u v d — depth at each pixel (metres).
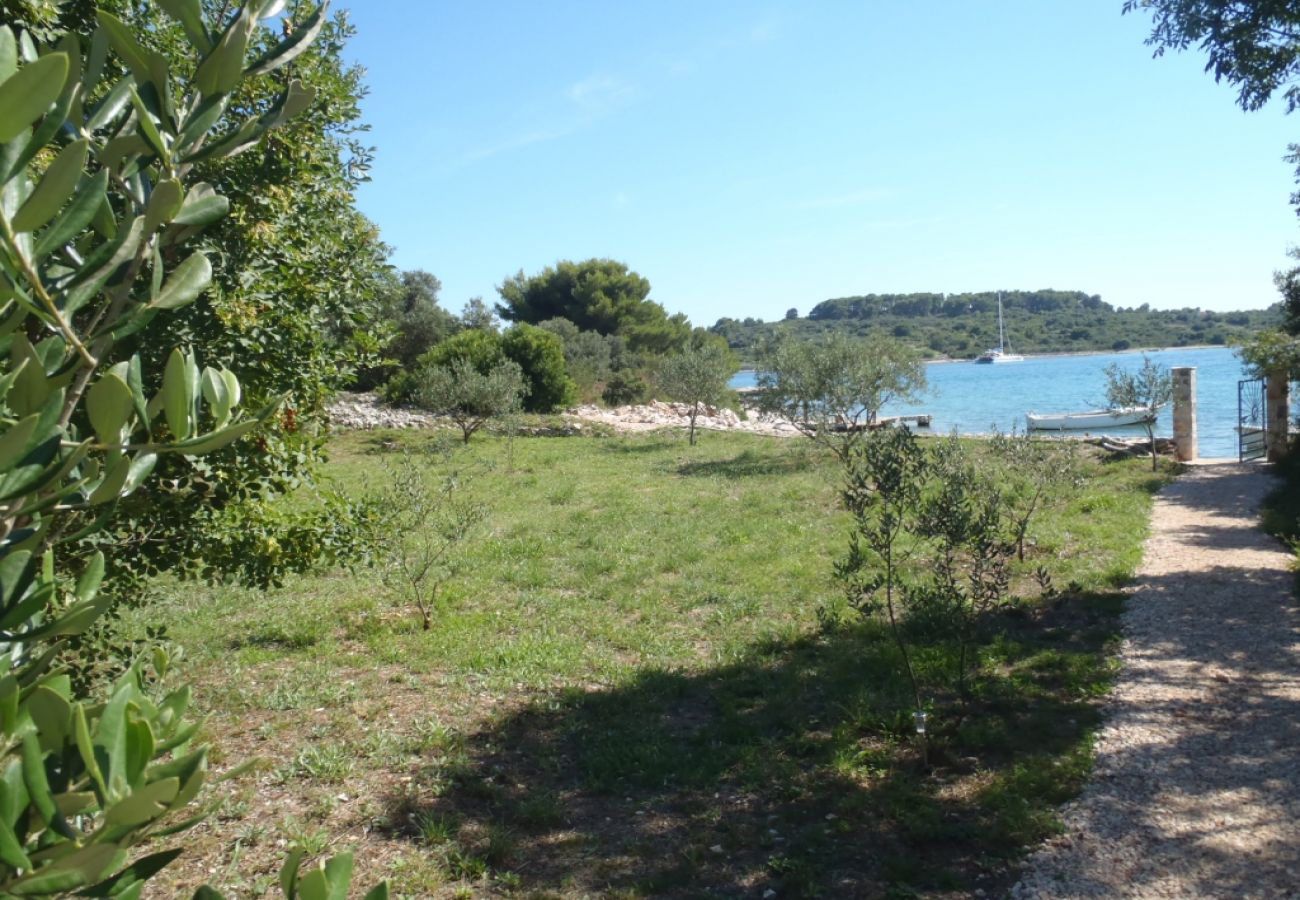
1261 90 9.05
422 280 45.06
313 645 9.11
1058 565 10.64
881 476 6.11
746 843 5.04
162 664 1.70
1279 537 11.12
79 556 4.36
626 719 6.95
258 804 5.64
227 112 4.27
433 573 11.93
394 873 4.84
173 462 4.45
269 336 4.56
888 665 7.63
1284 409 17.50
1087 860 4.55
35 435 1.15
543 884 4.73
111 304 1.28
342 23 4.84
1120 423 26.50
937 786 5.53
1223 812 4.85
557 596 10.84
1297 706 6.15
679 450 26.14
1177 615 8.48
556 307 54.50
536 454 25.20
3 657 1.23
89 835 0.99
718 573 11.45
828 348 20.78
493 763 6.27
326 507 5.65
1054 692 6.86
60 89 0.94
